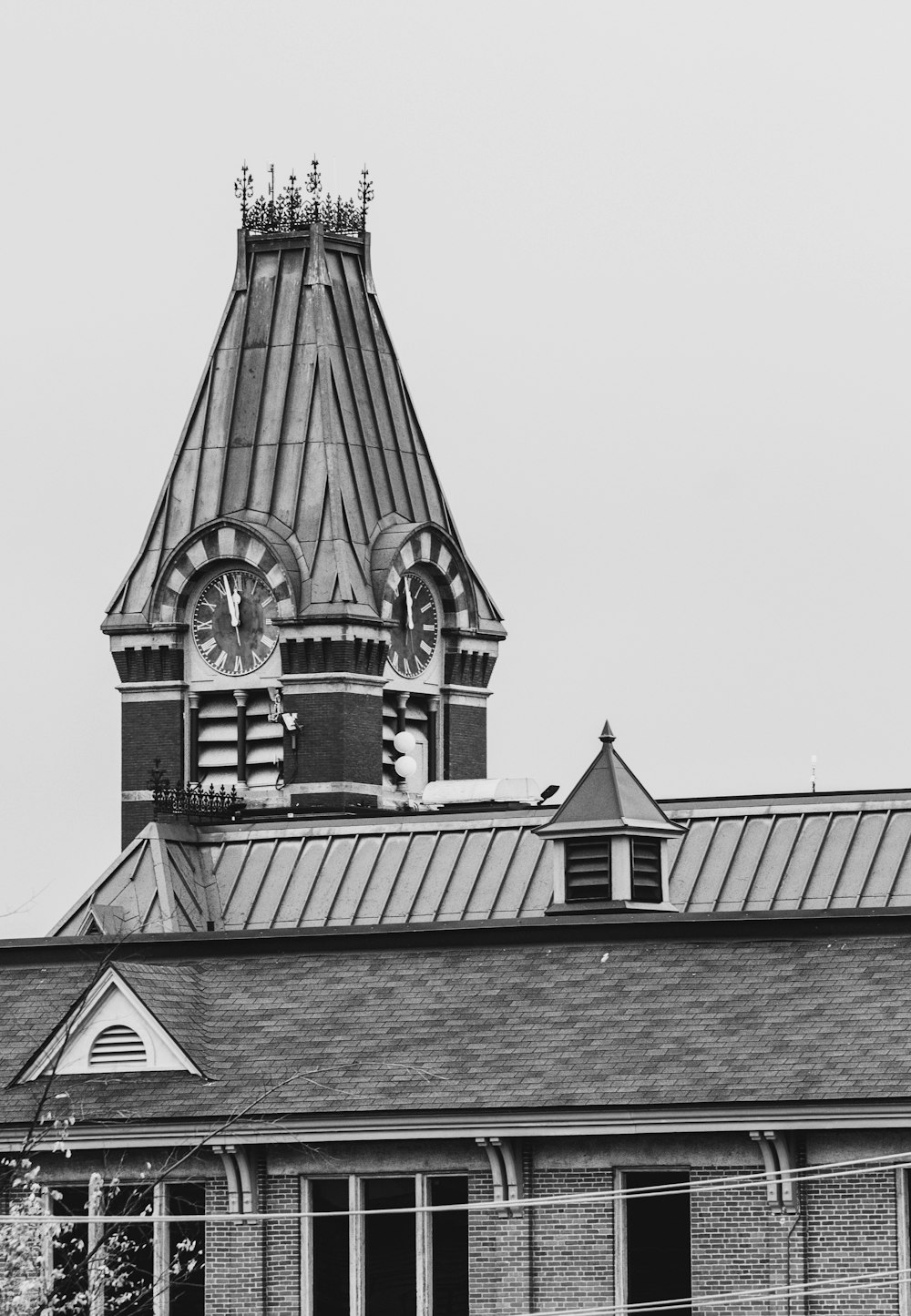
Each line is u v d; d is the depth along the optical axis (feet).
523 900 596.70
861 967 409.90
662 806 588.50
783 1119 393.70
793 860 576.61
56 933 606.96
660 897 486.38
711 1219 399.44
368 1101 410.72
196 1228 420.36
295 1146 415.44
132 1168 421.18
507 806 624.18
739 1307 397.60
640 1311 402.52
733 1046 403.34
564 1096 402.93
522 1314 405.18
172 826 620.90
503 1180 406.41
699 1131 397.60
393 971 430.61
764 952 416.67
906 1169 393.50
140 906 607.78
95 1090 424.05
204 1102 417.90
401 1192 412.77
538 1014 417.08
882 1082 392.27
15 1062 433.89
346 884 609.01
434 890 602.85
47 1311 382.01
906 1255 392.68
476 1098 406.41
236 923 610.65
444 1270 410.72
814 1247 395.96
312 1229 415.85
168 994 430.61
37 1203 407.64
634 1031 409.90
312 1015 427.74
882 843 574.56
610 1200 403.75
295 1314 414.62
